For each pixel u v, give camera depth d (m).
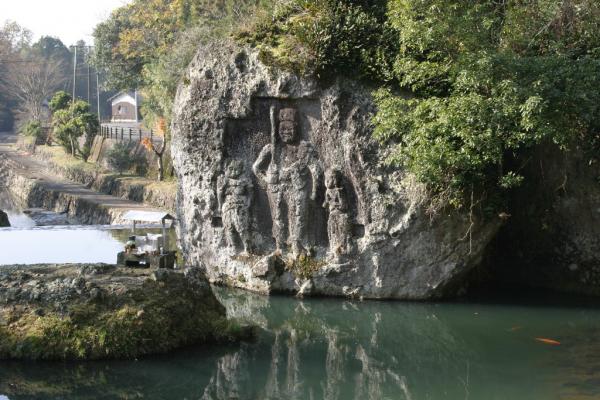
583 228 16.08
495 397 10.66
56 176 55.09
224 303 15.84
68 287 11.86
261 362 12.34
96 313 11.62
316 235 15.98
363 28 15.39
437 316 14.77
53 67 83.25
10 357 11.34
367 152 15.18
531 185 16.72
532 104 12.45
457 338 13.45
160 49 40.03
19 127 85.69
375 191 15.12
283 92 15.59
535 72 13.30
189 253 17.75
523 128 13.48
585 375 11.27
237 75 16.12
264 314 15.23
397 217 15.05
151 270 13.37
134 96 74.81
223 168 16.50
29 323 11.51
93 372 11.09
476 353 12.55
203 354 12.17
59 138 58.75
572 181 15.94
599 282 16.06
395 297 15.58
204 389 11.12
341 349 13.16
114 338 11.43
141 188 39.09
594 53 14.75
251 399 10.84
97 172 47.53
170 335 11.99
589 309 15.10
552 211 16.44
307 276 15.88
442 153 13.41
